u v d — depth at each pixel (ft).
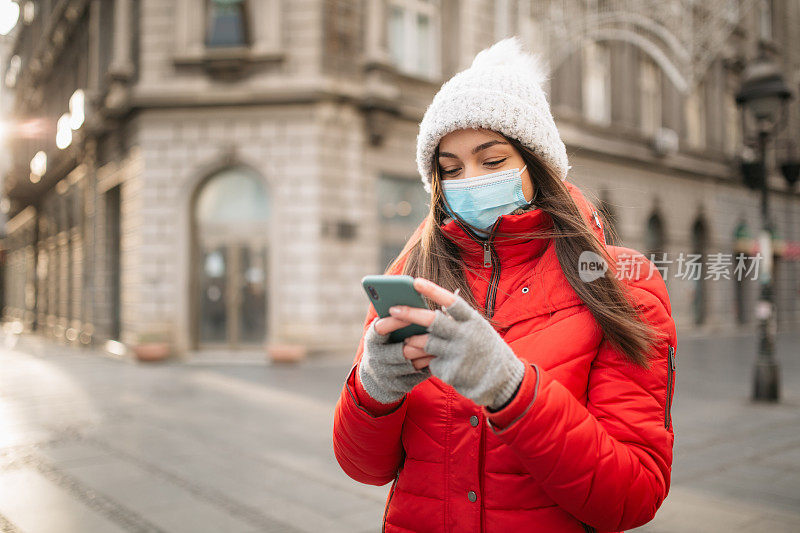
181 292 35.09
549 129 3.28
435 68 40.16
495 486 3.03
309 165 34.45
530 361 3.04
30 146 69.05
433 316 2.41
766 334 22.38
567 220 3.15
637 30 50.34
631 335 2.91
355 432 3.25
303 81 34.40
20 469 13.64
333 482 12.79
